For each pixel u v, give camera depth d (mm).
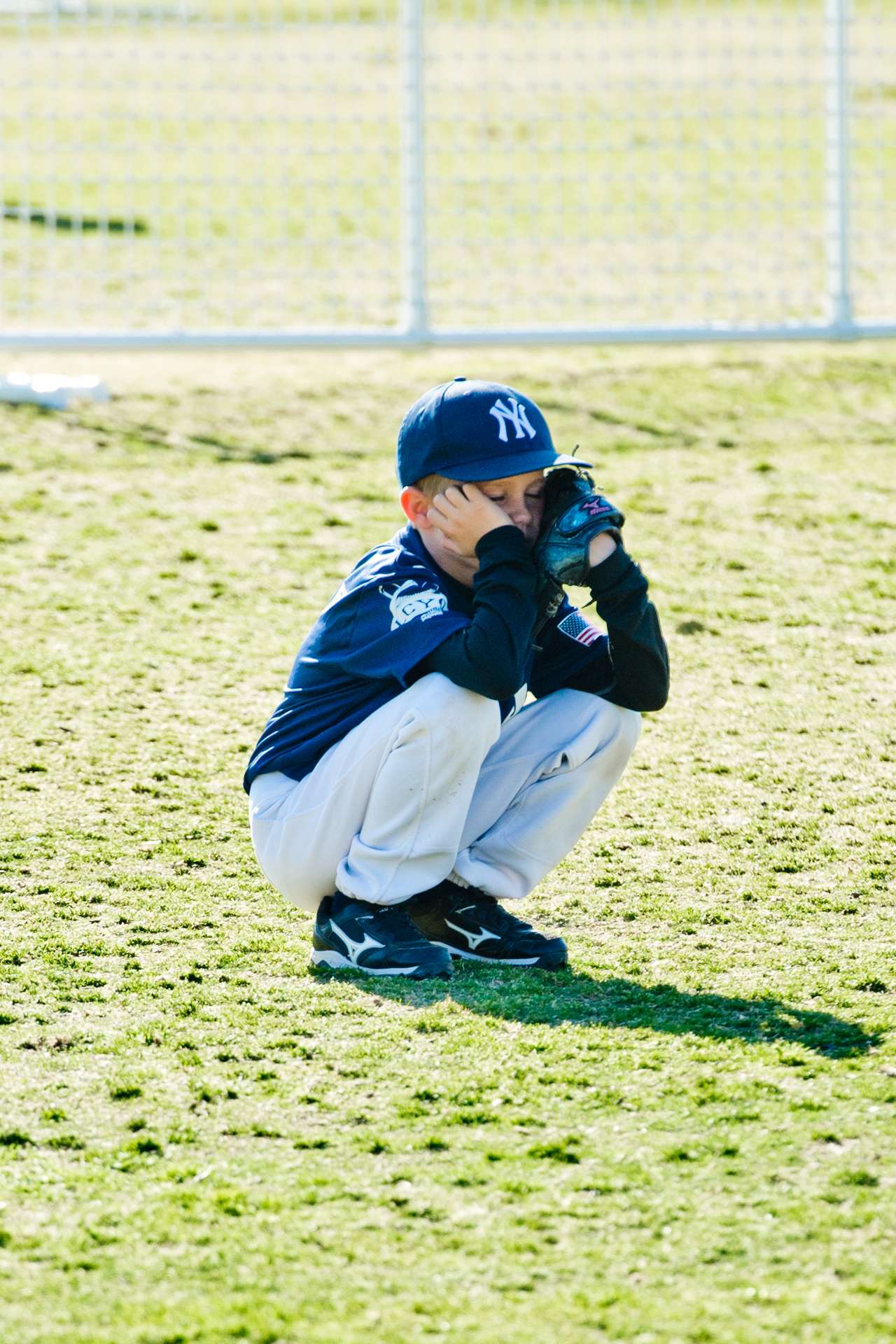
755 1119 8336
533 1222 7492
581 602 18500
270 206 39938
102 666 16188
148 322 30312
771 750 14398
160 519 20438
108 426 23875
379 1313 6883
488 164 44875
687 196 41375
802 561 19281
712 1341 6695
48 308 29906
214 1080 8797
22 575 18578
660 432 24000
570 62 56250
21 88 29031
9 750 14180
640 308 31719
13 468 22031
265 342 26047
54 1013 9625
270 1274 7141
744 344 29062
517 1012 9633
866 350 28438
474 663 9477
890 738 14648
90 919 11062
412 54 27109
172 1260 7246
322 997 9867
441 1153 8070
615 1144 8125
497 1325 6805
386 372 27031
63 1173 7902
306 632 17156
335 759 10039
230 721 14953
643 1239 7363
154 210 29000
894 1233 7383
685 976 10172
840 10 27547
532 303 31500
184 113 29062
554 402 25172
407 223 27031
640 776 13859
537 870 10570
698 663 16453
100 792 13383
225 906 11367
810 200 40906
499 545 9703
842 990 9906
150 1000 9820
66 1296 7008
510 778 10430
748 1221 7484
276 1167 7965
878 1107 8438
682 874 11922
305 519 20547
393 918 10305
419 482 10055
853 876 11867
